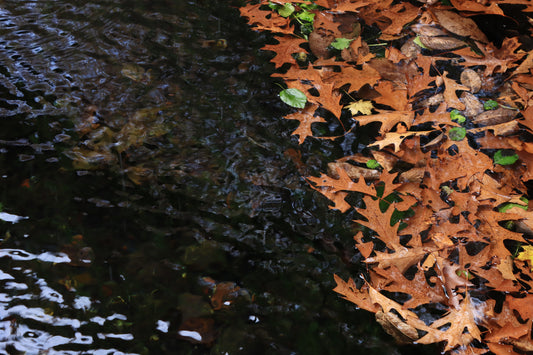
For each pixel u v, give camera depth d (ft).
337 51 8.13
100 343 4.68
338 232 5.88
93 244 5.55
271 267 5.50
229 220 5.91
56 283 5.15
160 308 5.02
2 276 5.15
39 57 7.65
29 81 7.28
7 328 4.73
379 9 8.91
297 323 5.02
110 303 5.02
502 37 8.45
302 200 6.17
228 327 4.93
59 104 7.01
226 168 6.44
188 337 4.81
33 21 8.29
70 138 6.61
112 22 8.36
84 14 8.50
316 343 4.87
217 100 7.26
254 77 7.63
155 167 6.39
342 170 6.28
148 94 7.25
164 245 5.61
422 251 5.53
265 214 6.00
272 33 8.38
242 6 8.88
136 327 4.85
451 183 6.34
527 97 7.29
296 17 8.71
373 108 7.20
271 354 4.75
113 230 5.71
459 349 4.80
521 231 5.91
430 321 5.08
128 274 5.30
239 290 5.26
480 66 7.98
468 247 5.68
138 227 5.76
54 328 4.76
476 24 8.66
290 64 7.86
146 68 7.62
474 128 7.03
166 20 8.48
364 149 6.75
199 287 5.24
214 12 8.73
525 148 6.65
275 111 7.17
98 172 6.28
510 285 5.24
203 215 5.94
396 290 5.25
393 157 6.60
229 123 6.97
